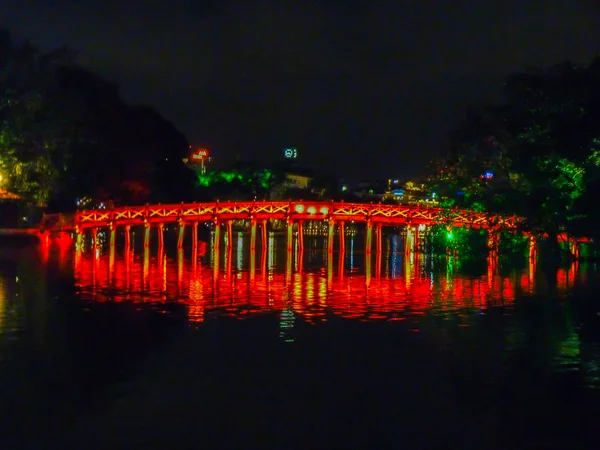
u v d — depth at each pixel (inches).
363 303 1475.1
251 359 949.2
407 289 1737.2
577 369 899.4
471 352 995.9
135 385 821.2
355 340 1078.4
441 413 730.8
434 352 995.9
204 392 795.4
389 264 2551.7
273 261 2696.9
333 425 695.1
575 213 1765.5
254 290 1706.4
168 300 1504.7
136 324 1205.1
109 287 1713.8
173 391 798.5
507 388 818.8
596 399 775.7
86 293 1594.5
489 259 2613.2
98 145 3408.0
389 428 693.9
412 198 4680.1
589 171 1736.0
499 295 1611.7
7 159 2930.6
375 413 733.3
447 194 2893.7
